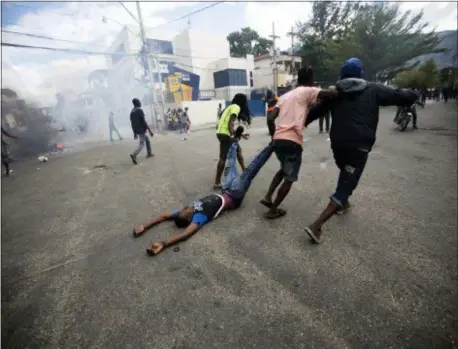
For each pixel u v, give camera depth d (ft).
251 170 11.68
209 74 100.22
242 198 12.06
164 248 9.53
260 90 99.45
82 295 7.63
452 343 5.41
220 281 7.68
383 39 88.53
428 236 9.02
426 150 20.25
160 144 37.24
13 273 9.02
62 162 29.86
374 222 10.17
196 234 10.31
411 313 6.15
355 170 8.64
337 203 8.75
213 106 80.23
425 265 7.66
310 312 6.37
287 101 9.93
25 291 8.03
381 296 6.68
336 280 7.35
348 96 8.51
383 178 14.83
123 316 6.72
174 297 7.20
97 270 8.75
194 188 16.06
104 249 10.03
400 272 7.46
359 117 8.32
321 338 5.68
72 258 9.65
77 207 14.87
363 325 5.92
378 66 91.56
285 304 6.66
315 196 13.04
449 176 14.35
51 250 10.36
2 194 18.95
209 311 6.63
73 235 11.46
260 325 6.11
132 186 17.74
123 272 8.49
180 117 51.06
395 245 8.68
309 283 7.31
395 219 10.27
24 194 18.45
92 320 6.69
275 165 19.75
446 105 67.21
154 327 6.30
